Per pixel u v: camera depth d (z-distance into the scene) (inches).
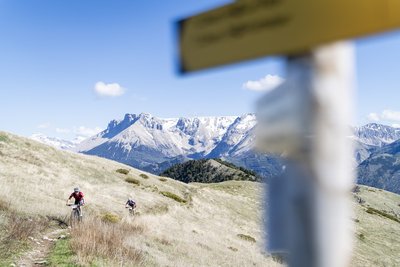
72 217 850.1
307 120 56.6
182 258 846.5
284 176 59.2
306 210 57.9
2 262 510.6
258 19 57.1
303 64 56.3
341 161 56.7
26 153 1923.0
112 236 715.4
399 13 46.2
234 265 999.0
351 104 56.3
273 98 58.6
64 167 1994.3
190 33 63.0
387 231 3240.7
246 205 2886.3
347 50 55.3
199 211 2194.9
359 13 48.8
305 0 52.7
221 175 7573.8
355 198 6348.4
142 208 1654.8
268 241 60.4
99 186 1851.6
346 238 57.3
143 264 641.6
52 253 590.6
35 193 1117.1
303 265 58.2
